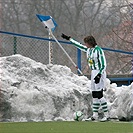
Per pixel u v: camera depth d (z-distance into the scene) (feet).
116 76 116.06
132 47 177.17
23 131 57.67
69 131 57.93
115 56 169.37
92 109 82.17
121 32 184.03
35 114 77.77
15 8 299.38
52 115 78.89
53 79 83.30
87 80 88.12
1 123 71.36
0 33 108.47
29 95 78.13
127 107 78.59
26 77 81.15
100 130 59.52
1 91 77.20
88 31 256.93
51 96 79.71
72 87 82.99
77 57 115.75
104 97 85.87
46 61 112.68
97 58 77.87
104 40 190.19
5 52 108.88
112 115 80.59
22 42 110.42
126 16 185.78
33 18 289.12
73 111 80.94
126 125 67.67
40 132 56.44
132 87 79.36
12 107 76.84
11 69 81.66
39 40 111.65
